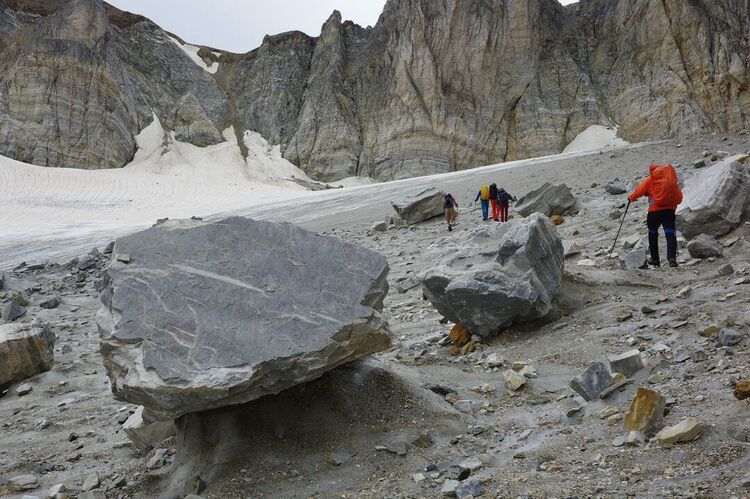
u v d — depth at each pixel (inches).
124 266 221.0
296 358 197.6
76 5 3046.3
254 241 230.7
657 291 346.9
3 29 3181.6
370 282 222.8
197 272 219.6
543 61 3201.3
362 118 3225.9
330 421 218.8
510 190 1195.9
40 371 412.2
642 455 175.2
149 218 1784.0
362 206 1477.6
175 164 2893.7
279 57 3688.5
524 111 3053.6
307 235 233.3
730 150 1149.1
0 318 607.5
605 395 221.5
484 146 2987.2
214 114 3420.3
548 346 302.0
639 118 2849.4
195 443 213.2
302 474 197.5
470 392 263.4
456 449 209.5
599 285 362.9
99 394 368.8
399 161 2945.4
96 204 2031.3
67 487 225.9
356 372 239.3
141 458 244.2
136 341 201.2
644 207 657.0
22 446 283.4
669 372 232.2
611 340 286.5
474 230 378.3
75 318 615.8
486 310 329.1
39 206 1924.2
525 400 246.5
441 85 3102.9
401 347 355.6
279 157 3181.6
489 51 3181.6
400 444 208.7
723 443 169.2
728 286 318.0
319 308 212.1
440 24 3216.0
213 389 187.0
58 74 2760.8
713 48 2839.6
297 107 3467.0
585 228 614.9
